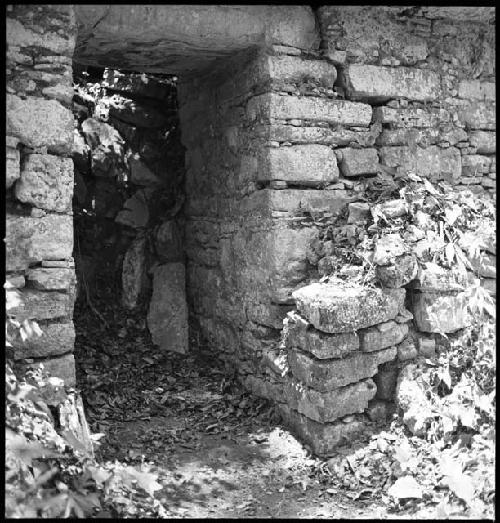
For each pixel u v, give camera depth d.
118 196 7.41
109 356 6.26
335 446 4.73
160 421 5.40
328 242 5.34
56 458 3.61
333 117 5.52
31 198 4.41
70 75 4.59
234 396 5.79
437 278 5.02
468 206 5.67
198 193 6.85
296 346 4.98
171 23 4.94
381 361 4.88
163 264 7.08
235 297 6.07
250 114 5.60
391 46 5.77
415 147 5.88
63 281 4.51
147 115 7.68
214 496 4.29
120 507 3.66
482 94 6.21
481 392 4.65
